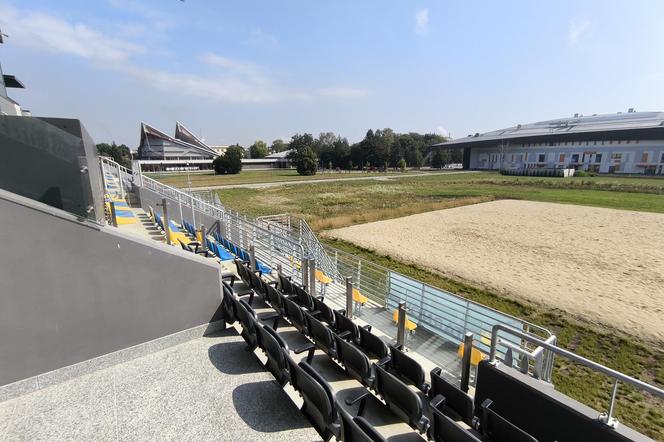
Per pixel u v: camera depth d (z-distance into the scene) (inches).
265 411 132.0
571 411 111.3
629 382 95.5
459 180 2413.9
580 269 487.2
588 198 1362.0
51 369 144.1
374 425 135.0
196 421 126.0
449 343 243.1
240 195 1492.4
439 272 477.1
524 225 823.7
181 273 175.8
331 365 176.2
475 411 145.8
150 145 3951.8
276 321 210.5
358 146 4269.2
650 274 464.8
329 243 646.5
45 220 133.6
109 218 381.4
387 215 971.3
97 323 153.0
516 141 3693.4
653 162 2797.7
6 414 127.6
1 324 130.4
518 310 356.5
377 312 286.2
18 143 161.9
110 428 122.0
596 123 3690.9
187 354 171.8
